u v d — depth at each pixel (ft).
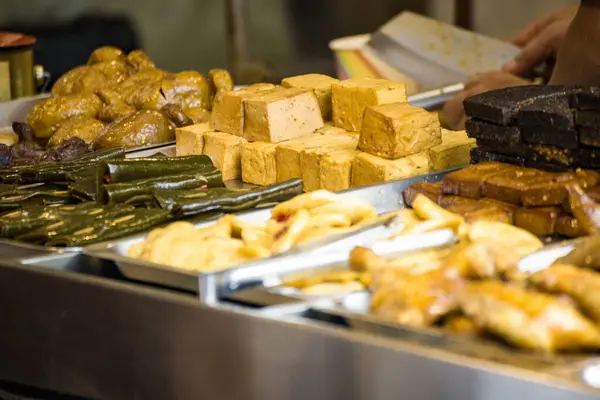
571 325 5.95
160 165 10.28
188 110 13.03
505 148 9.26
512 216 8.57
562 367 5.71
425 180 9.66
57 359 7.91
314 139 10.92
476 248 6.61
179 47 23.25
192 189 10.08
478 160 9.61
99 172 10.09
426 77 14.99
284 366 6.54
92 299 7.54
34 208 9.32
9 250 8.41
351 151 10.36
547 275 6.43
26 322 8.05
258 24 23.02
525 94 9.34
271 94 11.21
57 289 7.75
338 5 23.36
